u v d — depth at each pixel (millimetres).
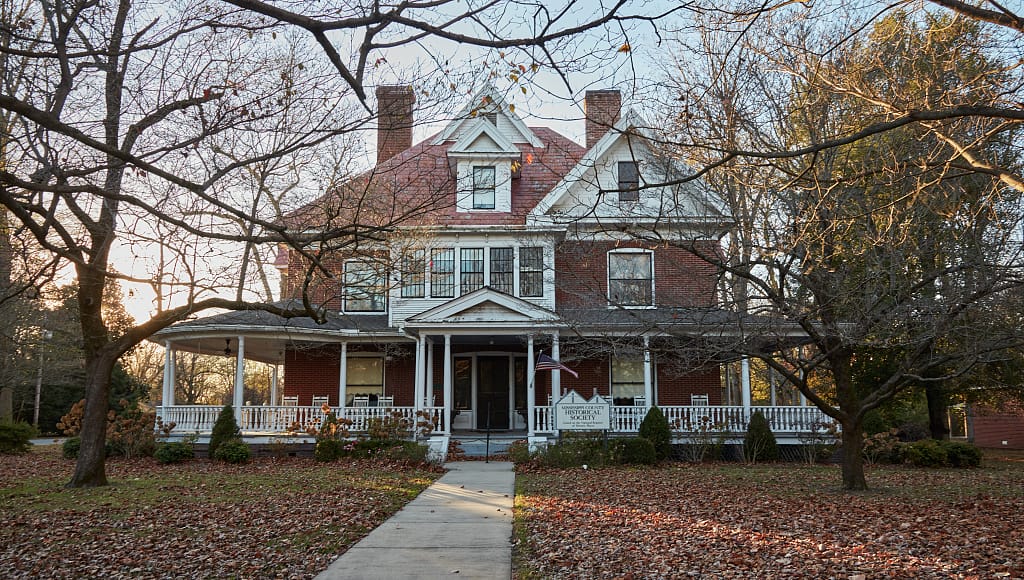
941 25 9609
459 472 17094
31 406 42844
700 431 20422
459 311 21031
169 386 22859
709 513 10953
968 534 9234
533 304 20984
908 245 11602
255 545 8766
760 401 37844
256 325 21469
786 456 21047
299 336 22047
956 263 11633
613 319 20703
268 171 11625
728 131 11430
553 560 7953
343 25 5707
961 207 10742
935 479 16266
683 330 14375
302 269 15648
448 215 23797
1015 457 25266
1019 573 7211
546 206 22844
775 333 12773
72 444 21531
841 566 7570
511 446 20109
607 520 10359
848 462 13695
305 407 21875
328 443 19766
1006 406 26891
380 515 10930
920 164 7926
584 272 23312
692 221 14312
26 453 24625
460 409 24906
